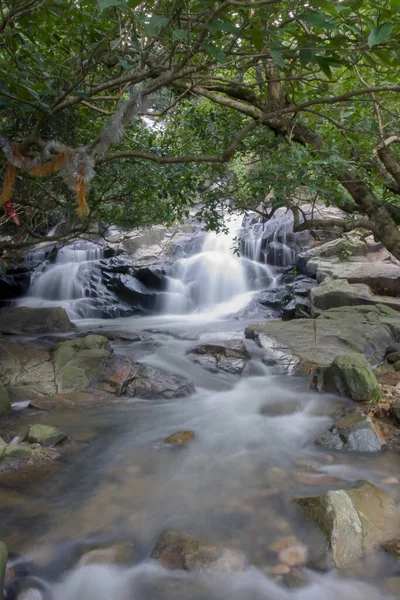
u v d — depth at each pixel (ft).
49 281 43.57
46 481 12.59
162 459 13.93
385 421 16.26
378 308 29.12
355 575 9.23
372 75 15.40
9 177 9.51
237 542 10.09
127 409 18.11
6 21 8.96
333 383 19.27
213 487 12.35
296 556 9.69
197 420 17.04
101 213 27.30
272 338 25.20
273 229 45.47
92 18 9.53
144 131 22.59
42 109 10.30
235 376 22.58
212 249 46.80
